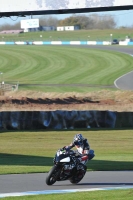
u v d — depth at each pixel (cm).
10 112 8306
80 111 8675
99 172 4581
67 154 3659
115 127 8888
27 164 5116
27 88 17112
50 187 3650
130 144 7306
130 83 18150
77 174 3766
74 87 17300
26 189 3528
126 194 3288
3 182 3834
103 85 17750
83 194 3297
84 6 9219
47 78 19925
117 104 12900
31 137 7675
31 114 8375
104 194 3294
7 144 7056
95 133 8212
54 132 8175
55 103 12825
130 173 4522
